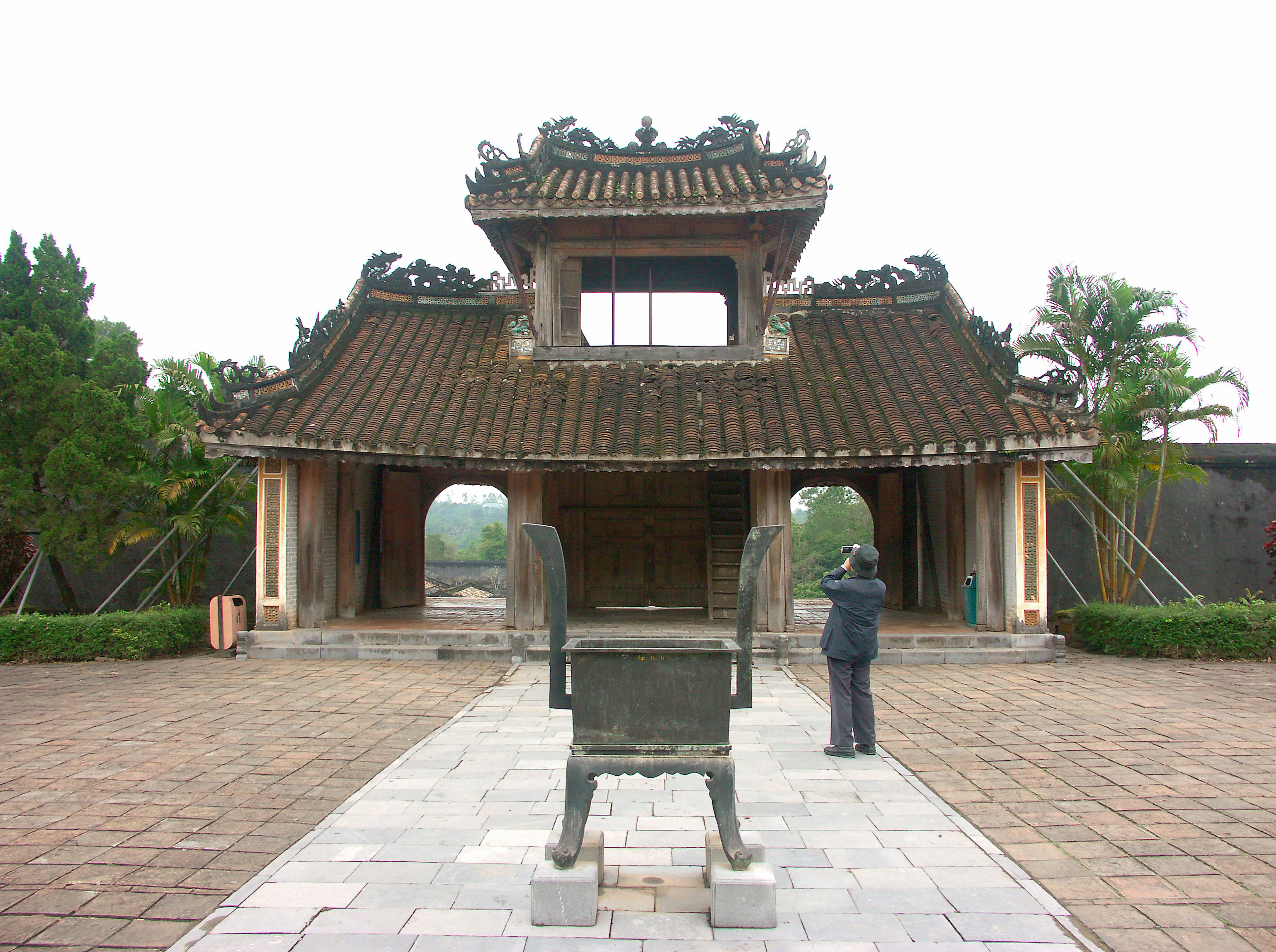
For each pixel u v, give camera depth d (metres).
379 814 5.21
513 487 12.14
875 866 4.40
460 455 11.13
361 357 13.27
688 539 16.17
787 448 11.02
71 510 12.74
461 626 12.45
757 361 13.45
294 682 9.97
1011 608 11.73
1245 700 8.90
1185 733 7.39
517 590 11.96
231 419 11.02
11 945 3.55
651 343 13.82
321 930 3.67
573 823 3.90
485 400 12.39
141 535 12.44
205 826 5.02
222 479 12.84
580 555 16.14
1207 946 3.55
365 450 11.02
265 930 3.67
